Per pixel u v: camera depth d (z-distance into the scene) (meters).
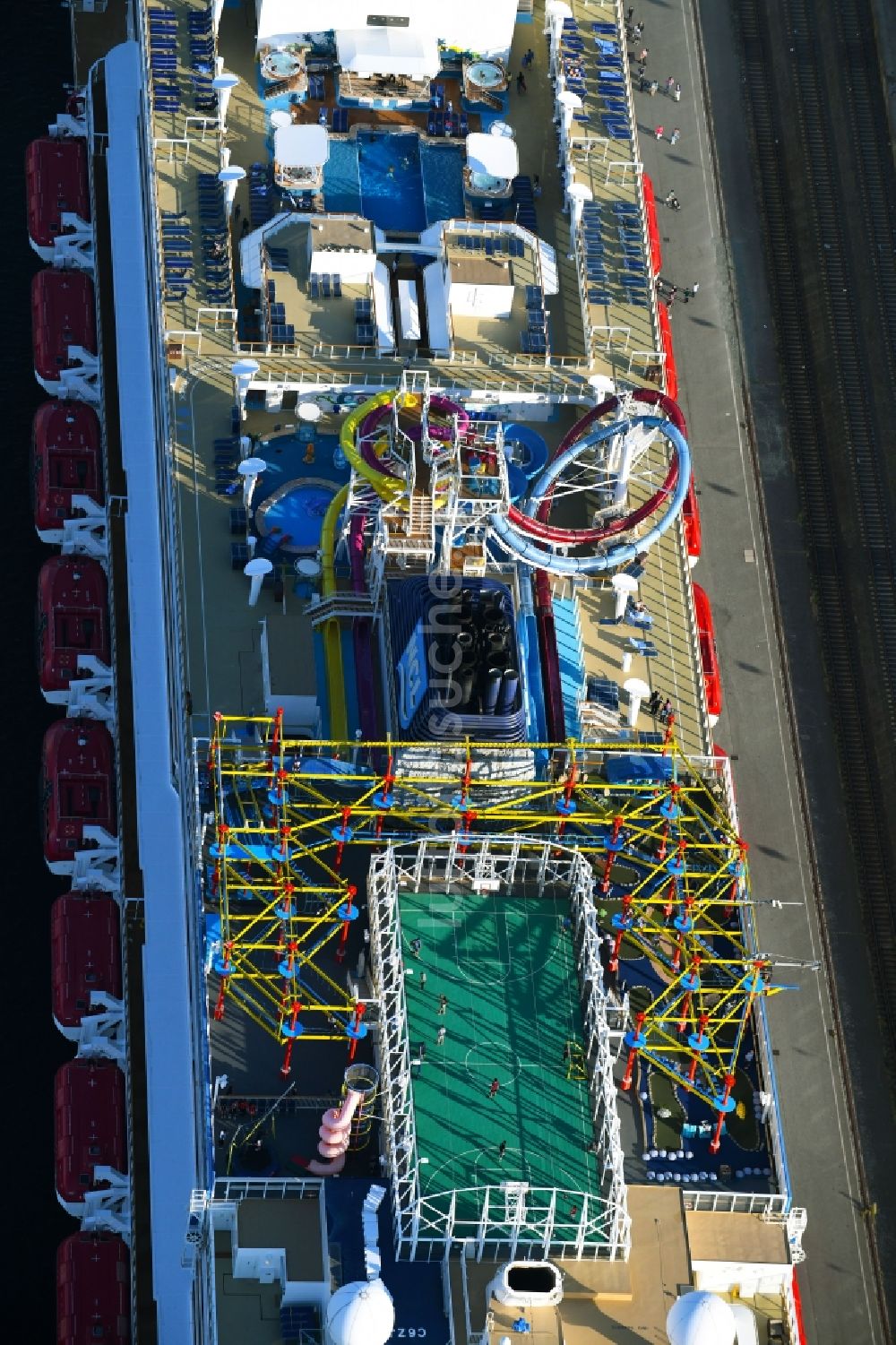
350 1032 189.62
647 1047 191.38
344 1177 184.75
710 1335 172.50
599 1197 185.50
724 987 199.62
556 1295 176.00
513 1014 193.00
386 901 194.12
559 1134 188.25
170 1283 197.75
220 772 197.00
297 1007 188.62
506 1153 186.50
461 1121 187.62
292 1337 178.88
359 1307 170.38
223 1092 190.25
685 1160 192.00
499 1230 182.62
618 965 199.62
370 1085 188.62
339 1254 180.38
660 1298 181.00
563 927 197.88
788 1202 189.00
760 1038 197.12
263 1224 181.50
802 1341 198.12
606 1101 187.75
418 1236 181.00
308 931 192.50
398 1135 184.62
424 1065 189.62
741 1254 186.38
